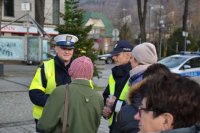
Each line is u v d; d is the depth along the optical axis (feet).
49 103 10.04
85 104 10.10
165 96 4.82
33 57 87.81
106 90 13.21
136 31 187.73
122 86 12.51
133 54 10.29
